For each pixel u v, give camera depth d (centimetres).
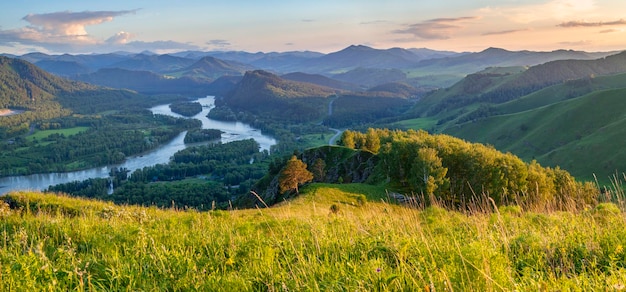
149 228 1069
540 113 19200
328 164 9512
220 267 683
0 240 878
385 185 6306
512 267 614
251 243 792
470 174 5975
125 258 720
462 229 984
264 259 664
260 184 9956
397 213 1246
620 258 611
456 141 8106
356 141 11575
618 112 16062
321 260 687
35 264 615
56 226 1032
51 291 535
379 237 779
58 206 1892
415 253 670
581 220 969
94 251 819
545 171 6619
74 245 842
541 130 17488
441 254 658
